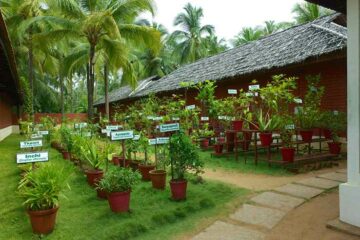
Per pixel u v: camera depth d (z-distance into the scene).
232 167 7.26
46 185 3.87
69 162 7.93
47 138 12.02
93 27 14.04
